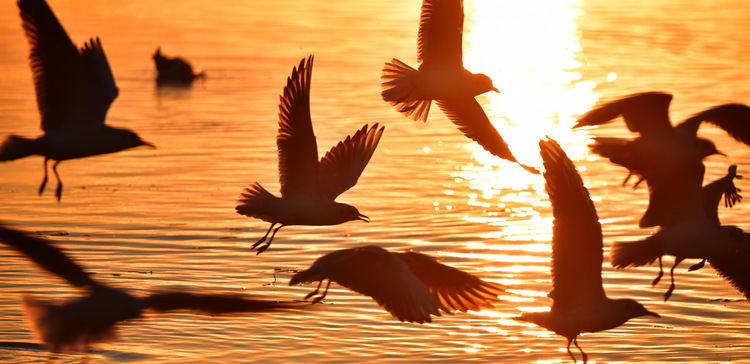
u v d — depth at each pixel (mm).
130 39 48469
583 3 65000
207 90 35875
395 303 7816
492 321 14484
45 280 16078
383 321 14422
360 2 64625
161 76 38312
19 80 36344
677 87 35125
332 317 14547
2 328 13930
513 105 32938
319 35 49281
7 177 23453
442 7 11398
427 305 7785
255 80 37812
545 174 8461
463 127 11820
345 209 10789
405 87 11477
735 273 11141
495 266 16844
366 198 21703
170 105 32906
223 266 16766
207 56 43531
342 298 15375
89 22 54531
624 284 16000
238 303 5852
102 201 21156
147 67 41031
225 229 19141
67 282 7078
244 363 12859
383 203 21297
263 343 13547
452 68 11547
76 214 20125
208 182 22953
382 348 13391
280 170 10773
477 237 18688
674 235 10453
